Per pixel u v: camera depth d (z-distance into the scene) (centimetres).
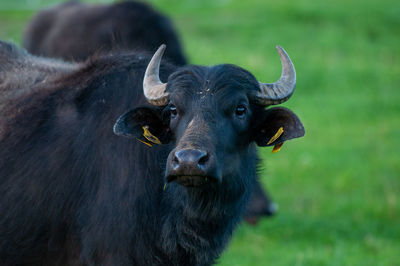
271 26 8994
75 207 1723
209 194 1623
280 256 2794
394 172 4062
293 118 1617
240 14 9888
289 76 1706
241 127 1612
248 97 1641
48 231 1767
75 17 3825
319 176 4038
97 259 1683
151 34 3397
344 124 5347
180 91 1578
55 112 1839
